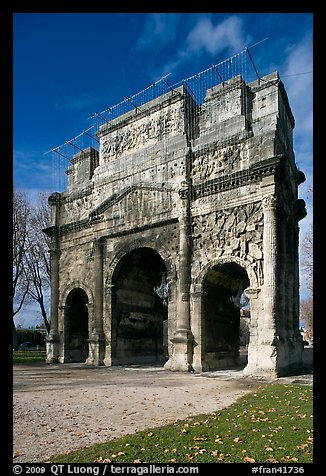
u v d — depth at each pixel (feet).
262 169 94.84
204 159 110.93
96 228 133.39
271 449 32.58
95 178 140.05
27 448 34.96
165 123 123.44
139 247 120.47
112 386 75.25
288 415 45.85
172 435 37.65
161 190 116.88
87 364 127.54
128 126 135.03
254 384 77.10
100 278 129.90
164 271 143.02
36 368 118.83
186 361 101.81
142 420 45.57
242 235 98.53
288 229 113.19
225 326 118.83
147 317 142.82
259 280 93.61
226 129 108.78
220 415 46.80
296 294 116.78
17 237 179.63
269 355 86.43
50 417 47.62
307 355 173.06
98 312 128.26
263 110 108.27
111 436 38.70
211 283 110.11
